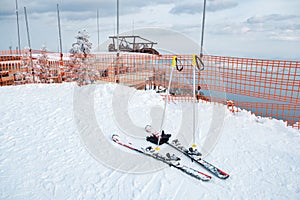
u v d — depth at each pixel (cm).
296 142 379
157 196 251
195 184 272
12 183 267
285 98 474
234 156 338
